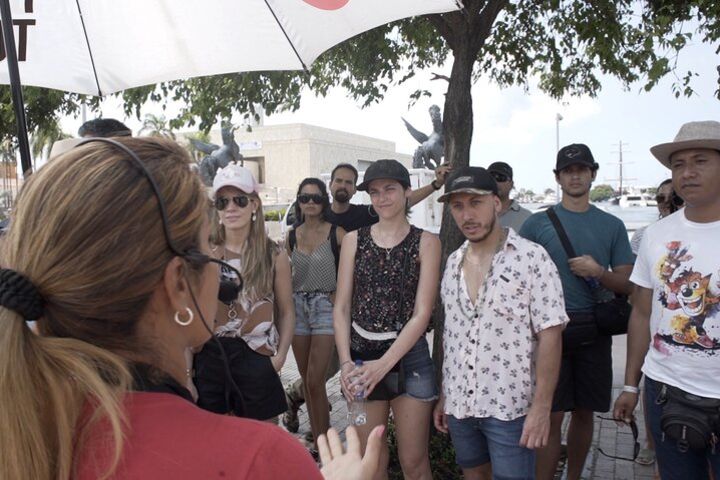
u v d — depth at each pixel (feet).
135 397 2.59
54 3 8.56
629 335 9.03
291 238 13.30
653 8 15.80
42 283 2.55
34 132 19.36
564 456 13.41
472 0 11.98
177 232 2.72
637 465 13.25
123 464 2.42
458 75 12.26
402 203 9.52
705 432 7.20
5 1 7.20
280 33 8.20
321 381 12.85
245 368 8.99
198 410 2.67
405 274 9.34
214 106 18.34
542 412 8.00
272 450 2.57
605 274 10.50
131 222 2.58
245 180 9.27
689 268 7.57
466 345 8.47
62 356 2.51
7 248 2.67
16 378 2.44
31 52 8.64
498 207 8.56
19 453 2.39
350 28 7.89
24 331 2.54
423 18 16.69
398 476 11.59
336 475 3.47
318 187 12.79
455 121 12.30
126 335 2.71
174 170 2.81
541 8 17.58
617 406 9.11
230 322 8.92
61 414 2.44
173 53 8.68
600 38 16.83
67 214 2.54
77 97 18.67
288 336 10.09
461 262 8.83
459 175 8.32
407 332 9.01
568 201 11.41
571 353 10.84
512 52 18.84
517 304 8.18
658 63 17.48
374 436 3.68
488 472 8.98
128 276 2.59
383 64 19.20
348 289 9.80
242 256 9.26
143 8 8.47
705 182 7.43
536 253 8.28
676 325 7.58
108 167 2.64
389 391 9.22
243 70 8.64
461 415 8.46
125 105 18.15
